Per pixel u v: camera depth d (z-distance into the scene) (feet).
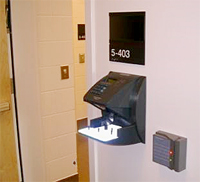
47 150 8.98
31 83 8.31
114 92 3.36
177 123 3.24
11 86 8.01
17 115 8.27
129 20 3.54
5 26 7.41
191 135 3.12
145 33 3.40
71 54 8.92
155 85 3.40
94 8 3.96
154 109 3.45
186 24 3.00
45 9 8.15
